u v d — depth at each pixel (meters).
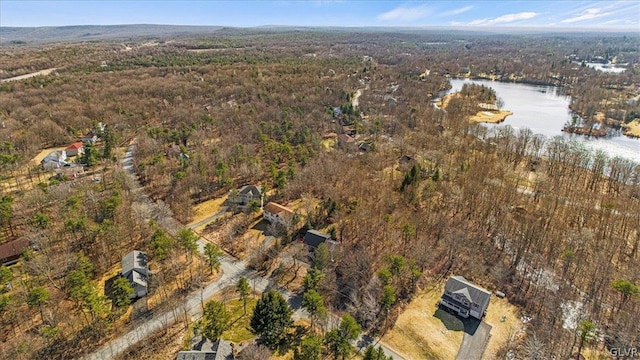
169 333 55.59
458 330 57.34
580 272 69.12
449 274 70.31
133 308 60.41
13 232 78.50
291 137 135.00
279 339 54.28
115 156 119.81
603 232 80.19
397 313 60.47
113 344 53.56
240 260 73.56
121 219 80.38
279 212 84.81
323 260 66.19
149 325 57.06
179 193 96.50
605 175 118.06
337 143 135.12
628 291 58.41
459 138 142.50
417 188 94.75
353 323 50.19
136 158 119.94
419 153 127.12
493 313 61.09
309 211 87.44
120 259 72.12
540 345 52.41
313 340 49.84
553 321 58.69
